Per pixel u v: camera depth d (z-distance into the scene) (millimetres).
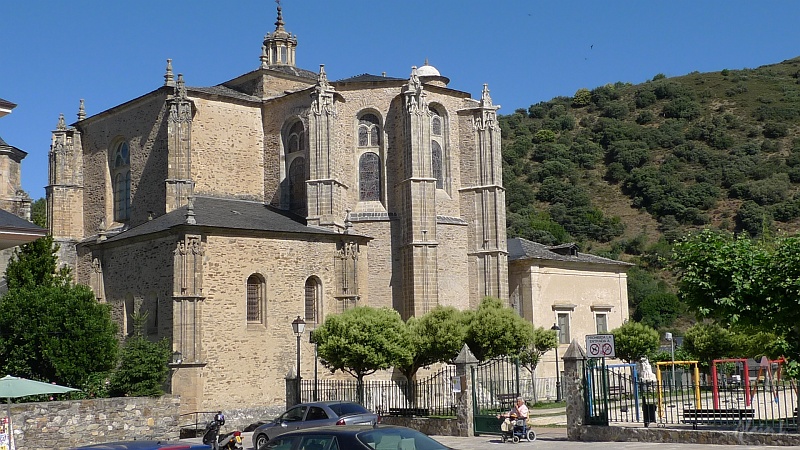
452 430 35000
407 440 15758
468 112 58594
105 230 54969
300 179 57125
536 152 153125
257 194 58344
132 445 13711
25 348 40125
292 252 49344
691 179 137875
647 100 168000
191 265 45000
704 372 59250
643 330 59875
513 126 168750
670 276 116625
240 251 47062
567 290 64188
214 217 48094
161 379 43031
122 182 58250
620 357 59969
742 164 137625
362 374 42844
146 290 47594
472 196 57938
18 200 65188
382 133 56594
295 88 61594
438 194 57469
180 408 42625
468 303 57219
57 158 59500
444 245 56656
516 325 48656
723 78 180500
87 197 60000
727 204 129750
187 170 53031
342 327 42094
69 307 41562
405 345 43156
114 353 42188
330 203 52594
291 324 48688
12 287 45406
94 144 59844
